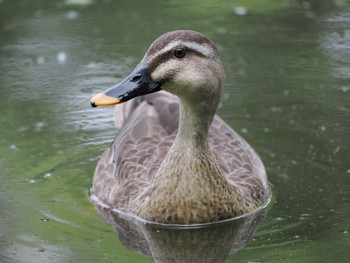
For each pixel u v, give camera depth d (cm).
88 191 1393
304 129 1570
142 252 1206
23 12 2059
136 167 1359
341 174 1427
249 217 1307
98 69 1792
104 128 1590
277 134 1559
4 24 1997
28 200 1352
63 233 1249
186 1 2116
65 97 1688
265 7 2084
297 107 1647
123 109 1538
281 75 1772
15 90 1716
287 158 1487
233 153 1398
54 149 1516
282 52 1867
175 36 1221
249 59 1838
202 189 1265
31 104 1662
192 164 1262
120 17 2036
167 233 1268
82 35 1944
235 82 1745
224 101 1677
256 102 1670
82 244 1218
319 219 1292
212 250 1225
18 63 1822
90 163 1477
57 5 2097
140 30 1961
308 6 2081
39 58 1842
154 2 2114
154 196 1277
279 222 1289
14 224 1273
